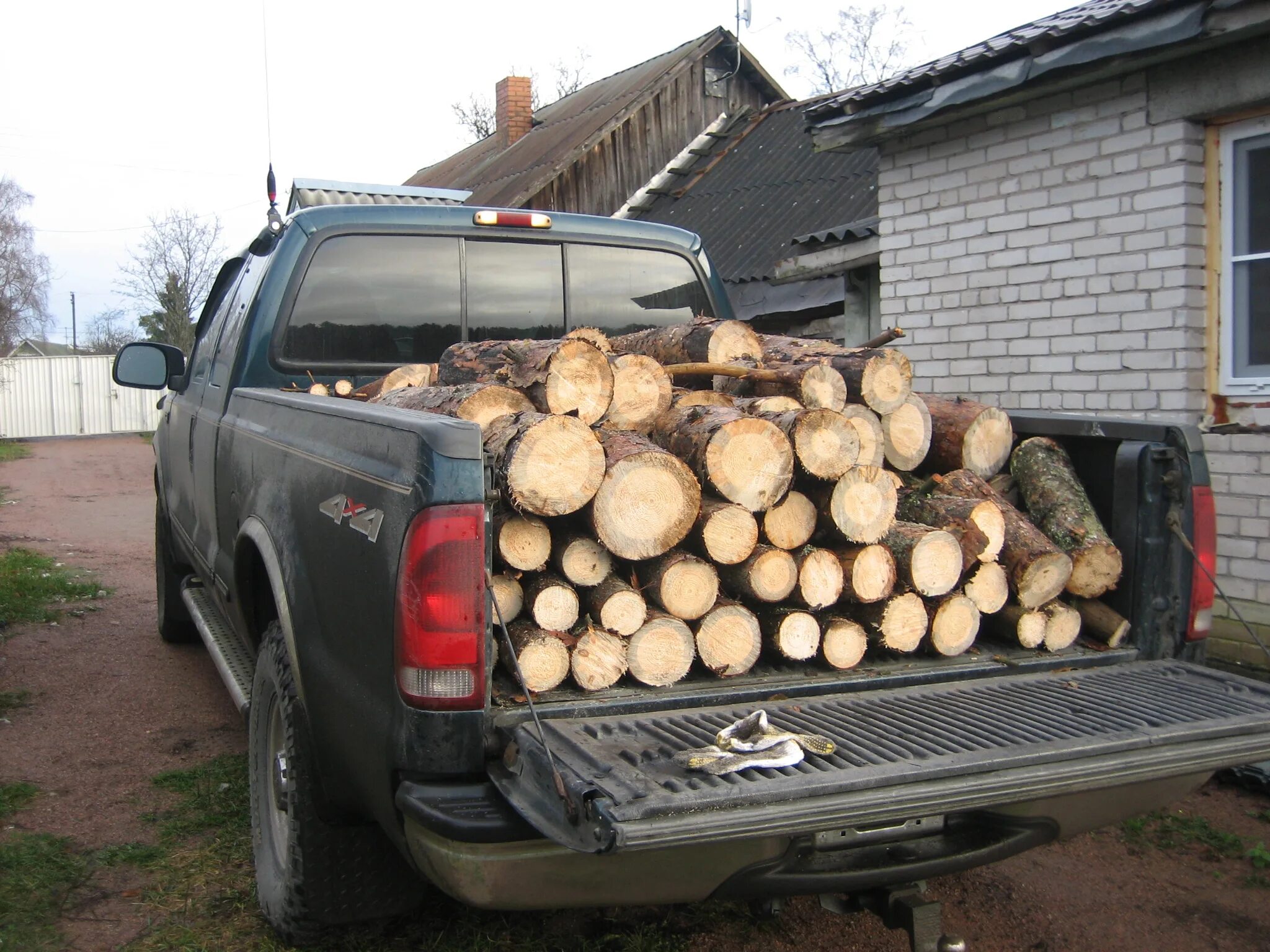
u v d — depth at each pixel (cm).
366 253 412
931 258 677
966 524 292
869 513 278
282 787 289
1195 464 307
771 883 228
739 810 200
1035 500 326
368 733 240
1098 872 368
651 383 308
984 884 359
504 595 247
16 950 297
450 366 344
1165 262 550
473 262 428
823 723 244
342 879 284
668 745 224
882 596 279
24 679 565
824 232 782
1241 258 537
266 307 400
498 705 235
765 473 268
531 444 240
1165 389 554
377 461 245
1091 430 327
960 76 610
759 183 1327
